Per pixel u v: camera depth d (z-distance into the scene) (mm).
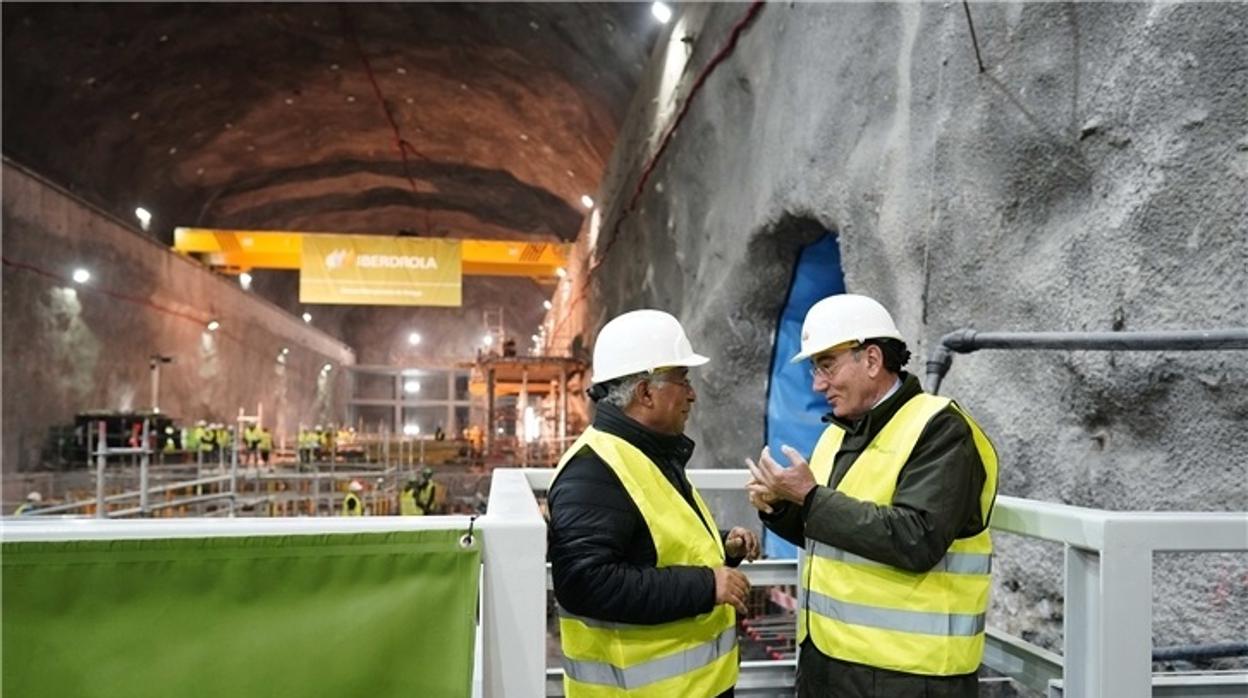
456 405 48125
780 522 2307
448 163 27094
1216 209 3102
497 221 32438
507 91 20250
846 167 6062
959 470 1954
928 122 4910
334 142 25312
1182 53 3242
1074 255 3748
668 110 12430
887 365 2260
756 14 8258
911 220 5082
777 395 8922
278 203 29516
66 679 1295
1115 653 1616
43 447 16812
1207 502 3080
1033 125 4020
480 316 49156
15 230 15703
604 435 2037
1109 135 3576
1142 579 1622
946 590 2027
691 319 10773
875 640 2059
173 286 23359
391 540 1379
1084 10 3754
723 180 9438
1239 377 2973
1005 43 4227
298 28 18000
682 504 2021
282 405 34844
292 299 39750
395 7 17125
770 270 8453
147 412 18734
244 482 16766
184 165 23359
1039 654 2188
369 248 22609
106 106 18500
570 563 1872
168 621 1319
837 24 6277
